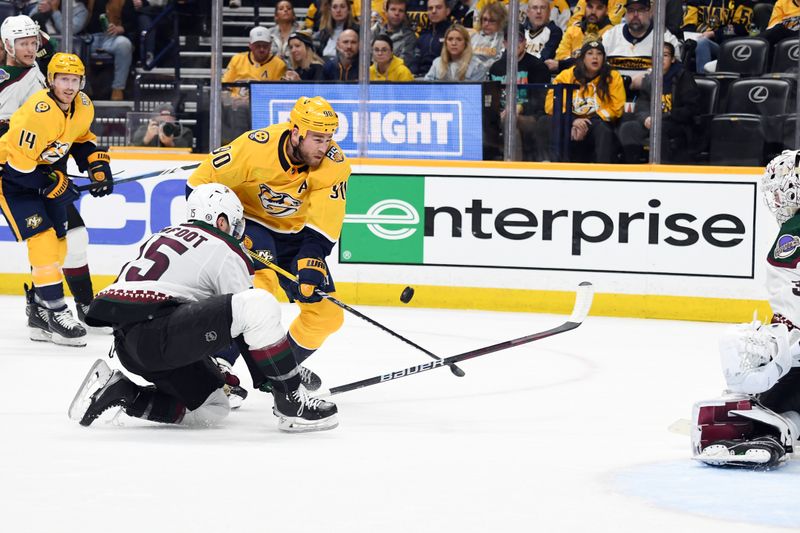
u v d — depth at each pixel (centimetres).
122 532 476
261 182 783
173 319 659
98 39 1470
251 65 1463
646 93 1377
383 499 535
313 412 696
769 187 644
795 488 569
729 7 1379
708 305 1351
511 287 1402
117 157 1458
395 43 1434
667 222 1359
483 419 759
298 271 759
